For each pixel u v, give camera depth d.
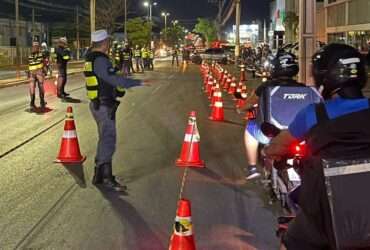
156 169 9.32
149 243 5.86
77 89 26.28
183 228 4.81
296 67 6.34
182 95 23.92
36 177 8.61
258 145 7.00
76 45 80.81
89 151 10.67
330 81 3.11
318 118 3.01
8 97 22.52
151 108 18.67
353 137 2.91
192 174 9.00
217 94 15.87
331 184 2.84
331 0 56.22
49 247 5.70
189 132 9.71
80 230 6.24
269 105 5.83
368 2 42.66
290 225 3.19
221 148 11.37
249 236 6.11
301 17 15.66
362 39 44.41
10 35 71.81
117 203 7.30
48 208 7.02
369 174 2.83
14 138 12.19
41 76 17.64
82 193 7.73
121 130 13.57
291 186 5.18
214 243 5.88
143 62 46.22
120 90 8.02
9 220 6.54
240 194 7.80
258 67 37.12
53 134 12.75
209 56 64.25
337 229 2.81
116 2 83.12
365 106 2.98
